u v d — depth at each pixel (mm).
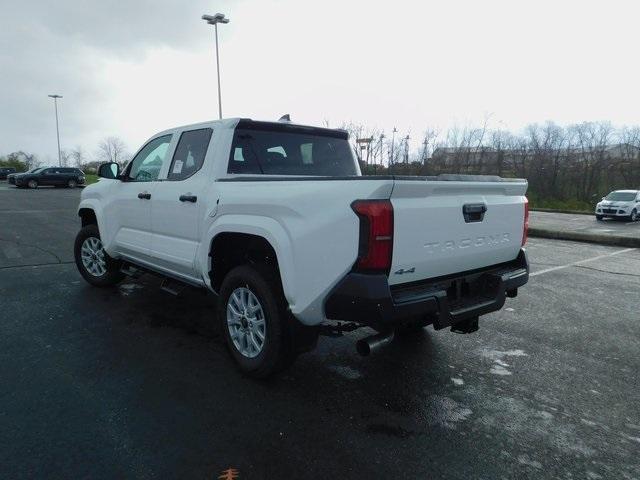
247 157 3879
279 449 2557
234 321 3520
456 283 3168
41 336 4152
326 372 3562
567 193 37531
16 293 5523
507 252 3555
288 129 4168
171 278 4539
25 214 15344
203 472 2344
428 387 3359
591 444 2693
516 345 4234
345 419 2887
